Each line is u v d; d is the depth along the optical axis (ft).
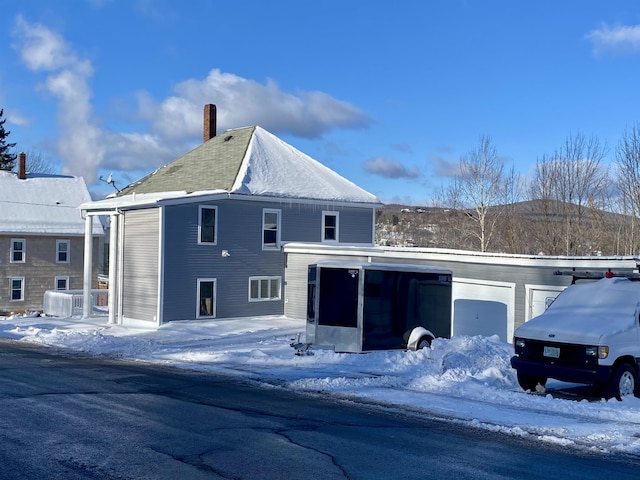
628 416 35.83
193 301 92.58
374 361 55.36
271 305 100.78
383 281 61.26
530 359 42.91
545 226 157.58
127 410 34.83
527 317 73.05
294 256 99.55
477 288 78.33
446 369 50.93
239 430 30.73
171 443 27.89
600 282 47.14
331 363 55.52
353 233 111.24
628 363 40.57
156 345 71.10
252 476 23.45
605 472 25.40
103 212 96.53
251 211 98.99
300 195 103.30
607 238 148.97
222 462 25.16
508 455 27.61
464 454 27.58
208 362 57.93
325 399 40.52
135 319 92.22
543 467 25.89
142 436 29.04
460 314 79.92
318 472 24.25
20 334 81.71
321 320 61.11
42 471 23.52
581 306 45.16
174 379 47.29
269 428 31.37
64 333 79.66
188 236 92.07
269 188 100.89
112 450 26.50
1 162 240.94
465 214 176.55
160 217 88.99
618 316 42.60
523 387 44.75
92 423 31.40
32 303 141.79
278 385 45.57
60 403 36.35
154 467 24.27
